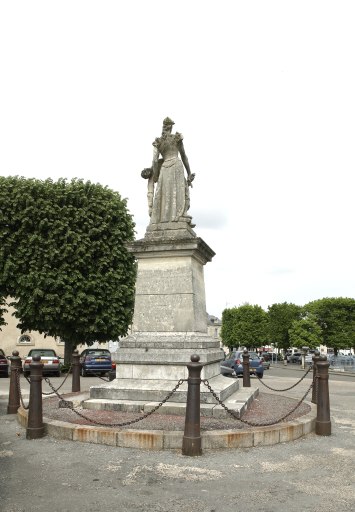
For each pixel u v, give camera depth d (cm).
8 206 2195
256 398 1094
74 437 686
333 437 746
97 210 2252
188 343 875
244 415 809
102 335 2323
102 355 2328
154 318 932
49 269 2152
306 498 472
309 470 563
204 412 771
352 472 559
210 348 922
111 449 640
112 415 779
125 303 2297
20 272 2158
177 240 928
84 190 2284
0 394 1402
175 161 1035
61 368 2431
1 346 3203
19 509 440
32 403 716
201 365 634
